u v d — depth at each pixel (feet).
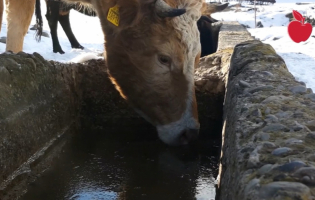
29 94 3.43
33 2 4.71
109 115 4.58
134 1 3.42
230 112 2.48
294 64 8.96
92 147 3.96
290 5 29.40
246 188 1.26
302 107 1.94
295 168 1.24
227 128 2.48
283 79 2.51
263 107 1.95
